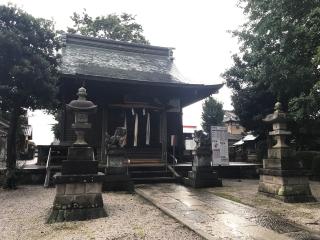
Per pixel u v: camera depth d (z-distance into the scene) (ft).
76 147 25.93
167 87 56.08
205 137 44.50
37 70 39.55
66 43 69.62
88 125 26.81
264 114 64.03
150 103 59.26
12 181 40.57
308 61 39.22
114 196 35.35
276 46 41.86
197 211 26.99
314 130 57.21
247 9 42.75
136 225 22.50
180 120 66.59
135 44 76.74
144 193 36.14
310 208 28.86
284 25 37.22
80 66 59.06
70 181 24.66
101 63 64.18
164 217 25.14
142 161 56.18
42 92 40.86
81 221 23.79
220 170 57.16
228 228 21.74
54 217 23.89
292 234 20.51
